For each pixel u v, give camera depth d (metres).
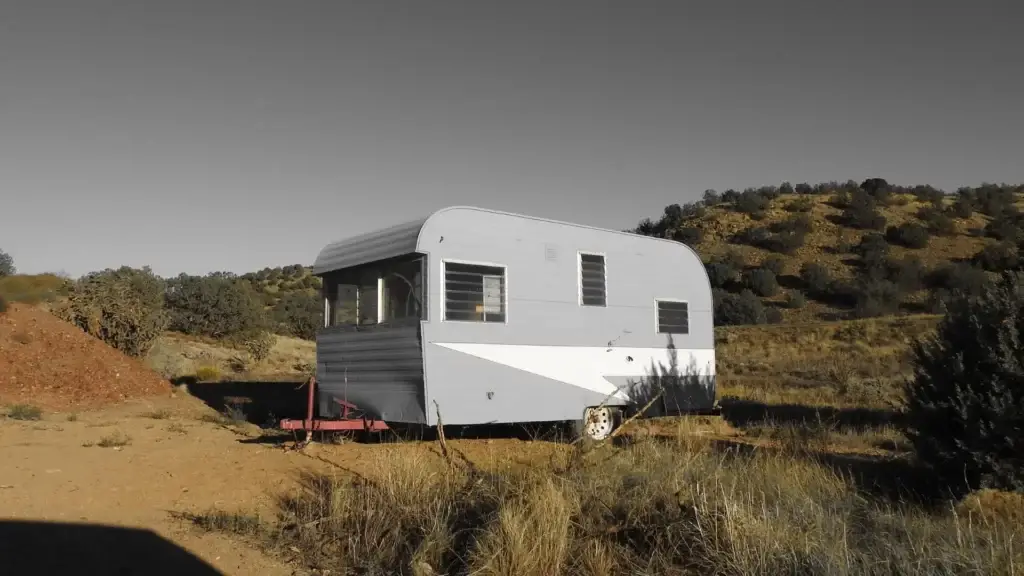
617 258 12.91
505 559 5.73
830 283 49.47
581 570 5.79
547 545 5.88
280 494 7.85
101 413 12.74
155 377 16.19
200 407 15.12
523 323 11.33
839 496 7.49
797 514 6.41
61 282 19.94
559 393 11.70
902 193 65.44
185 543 6.31
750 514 5.95
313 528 6.73
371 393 11.05
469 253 10.80
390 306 10.98
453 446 10.68
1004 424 7.59
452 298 10.52
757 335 38.34
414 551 6.28
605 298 12.60
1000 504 7.21
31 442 9.07
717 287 52.94
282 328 38.66
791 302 48.56
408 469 7.58
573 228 12.28
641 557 6.00
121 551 5.99
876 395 20.62
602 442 8.48
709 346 14.45
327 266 12.02
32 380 13.62
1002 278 8.59
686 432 11.16
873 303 43.81
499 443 11.23
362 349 11.23
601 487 6.91
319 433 11.06
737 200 68.06
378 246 11.06
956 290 9.02
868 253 51.56
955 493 7.94
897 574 5.31
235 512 7.23
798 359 32.75
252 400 17.00
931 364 8.56
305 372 26.48
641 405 12.94
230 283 33.00
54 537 6.08
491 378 10.82
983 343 7.91
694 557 5.83
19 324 15.30
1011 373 7.68
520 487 6.86
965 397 7.92
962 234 54.75
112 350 16.52
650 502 6.61
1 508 6.58
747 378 27.25
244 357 27.44
